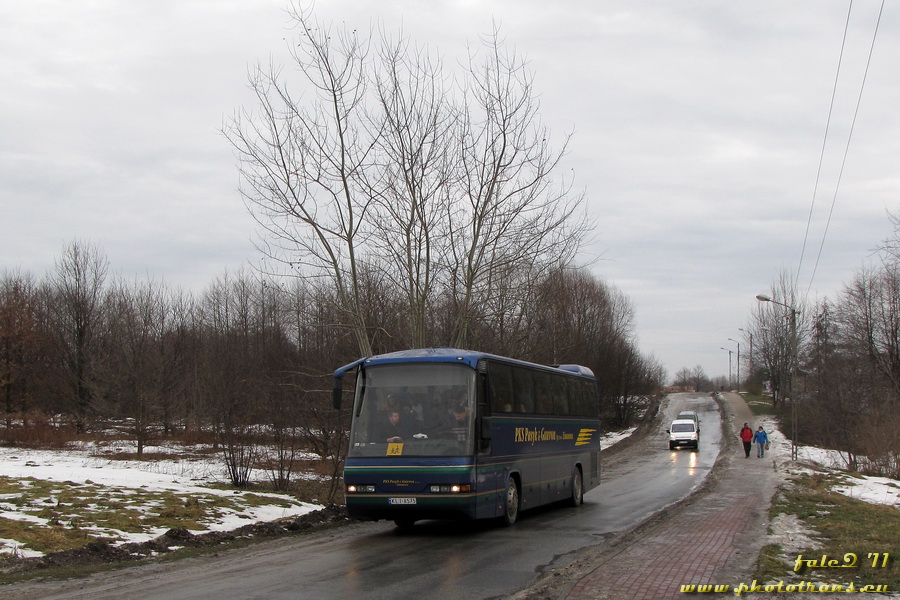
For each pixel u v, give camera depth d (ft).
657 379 340.59
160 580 31.68
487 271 73.26
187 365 132.05
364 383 47.93
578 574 31.58
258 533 45.34
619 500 70.95
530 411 56.03
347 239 69.21
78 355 139.85
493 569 33.94
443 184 71.26
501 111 70.59
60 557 34.63
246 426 70.03
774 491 75.20
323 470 81.51
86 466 82.58
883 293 180.86
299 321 77.56
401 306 75.10
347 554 38.70
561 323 121.49
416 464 44.68
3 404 142.72
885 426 108.58
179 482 65.87
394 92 68.74
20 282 169.78
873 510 57.00
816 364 162.71
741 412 258.98
